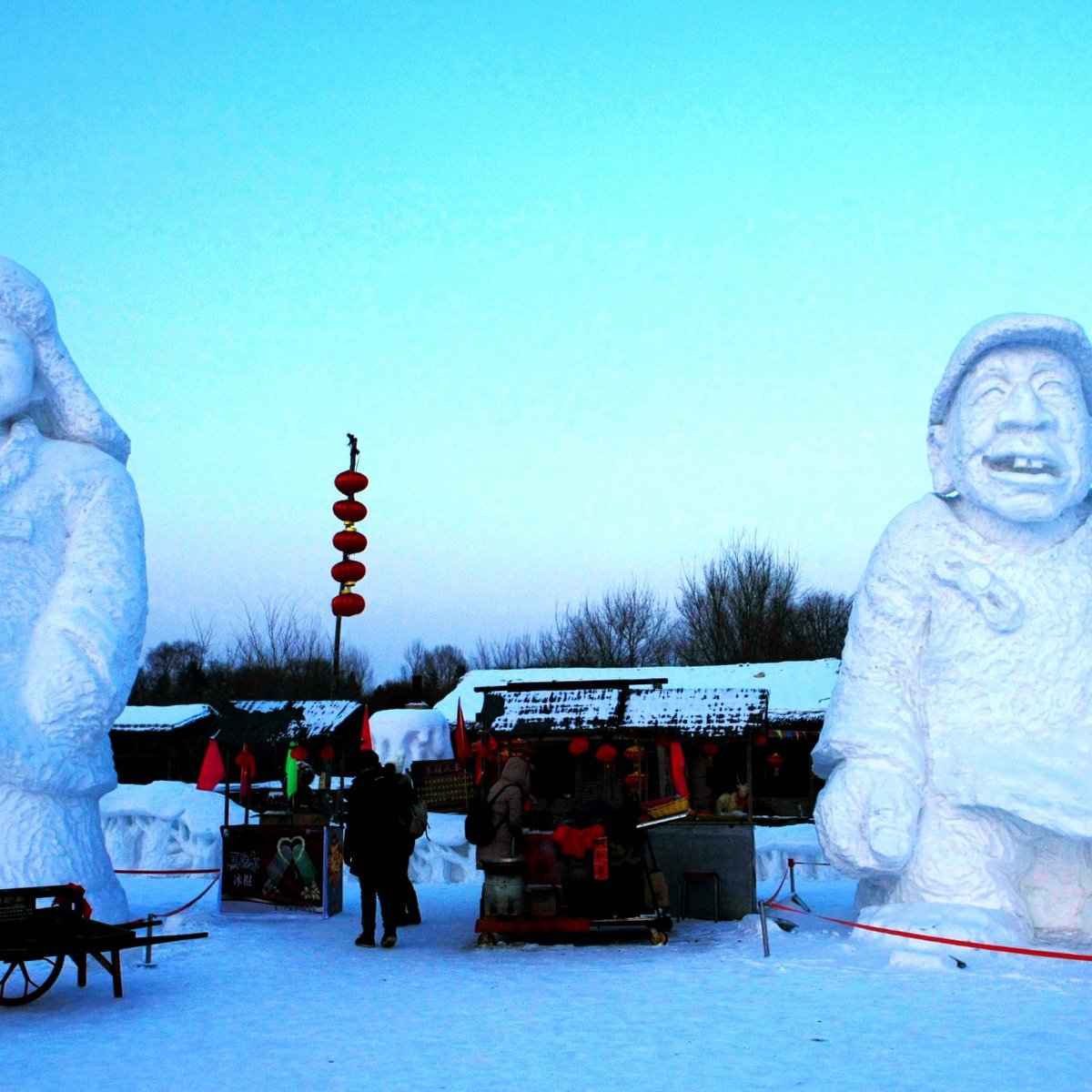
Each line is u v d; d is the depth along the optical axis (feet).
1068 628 28.04
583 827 31.42
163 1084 16.79
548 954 29.35
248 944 30.50
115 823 54.85
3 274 28.53
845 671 30.32
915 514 30.35
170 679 149.07
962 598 28.78
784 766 84.69
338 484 54.08
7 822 26.27
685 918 35.22
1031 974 23.88
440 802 41.83
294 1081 16.89
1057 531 28.94
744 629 127.13
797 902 36.32
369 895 30.94
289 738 40.37
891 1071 16.92
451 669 166.71
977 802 26.73
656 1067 17.38
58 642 27.12
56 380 29.50
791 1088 16.11
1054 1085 16.06
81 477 29.04
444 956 29.17
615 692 37.40
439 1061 18.01
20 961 21.66
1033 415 27.30
